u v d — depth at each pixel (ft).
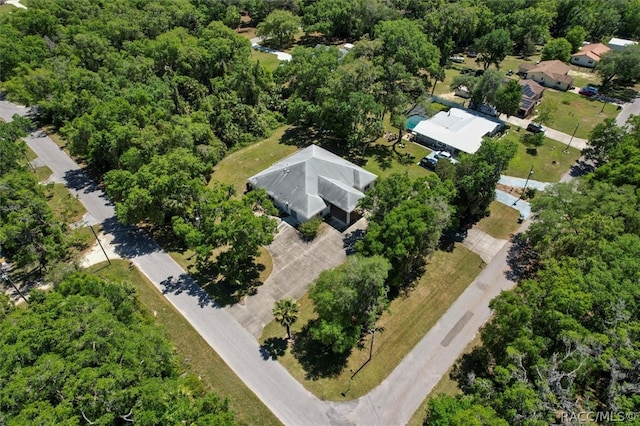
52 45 327.26
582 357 108.99
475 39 361.92
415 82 264.93
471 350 143.74
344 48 401.29
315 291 142.51
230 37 315.78
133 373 111.14
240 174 232.73
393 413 125.59
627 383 105.81
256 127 266.57
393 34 292.81
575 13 404.36
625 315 117.08
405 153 250.16
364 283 134.21
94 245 187.83
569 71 364.38
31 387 100.12
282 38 421.18
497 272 174.40
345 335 132.57
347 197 193.16
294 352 143.13
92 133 213.66
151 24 344.28
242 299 161.79
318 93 252.83
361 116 234.17
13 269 178.60
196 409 110.73
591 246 143.64
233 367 138.72
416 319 155.02
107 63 287.28
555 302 123.34
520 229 196.24
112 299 136.46
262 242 161.07
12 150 211.00
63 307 123.24
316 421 123.95
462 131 255.29
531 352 115.03
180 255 182.70
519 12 385.50
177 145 212.64
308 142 262.47
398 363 139.95
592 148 241.55
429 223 155.74
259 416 125.08
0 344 110.63
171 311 157.28
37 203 175.63
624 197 162.81
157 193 176.86
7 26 331.57
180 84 276.00
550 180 228.43
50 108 254.47
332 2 421.59
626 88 331.16
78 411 101.09
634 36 416.05
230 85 278.26
